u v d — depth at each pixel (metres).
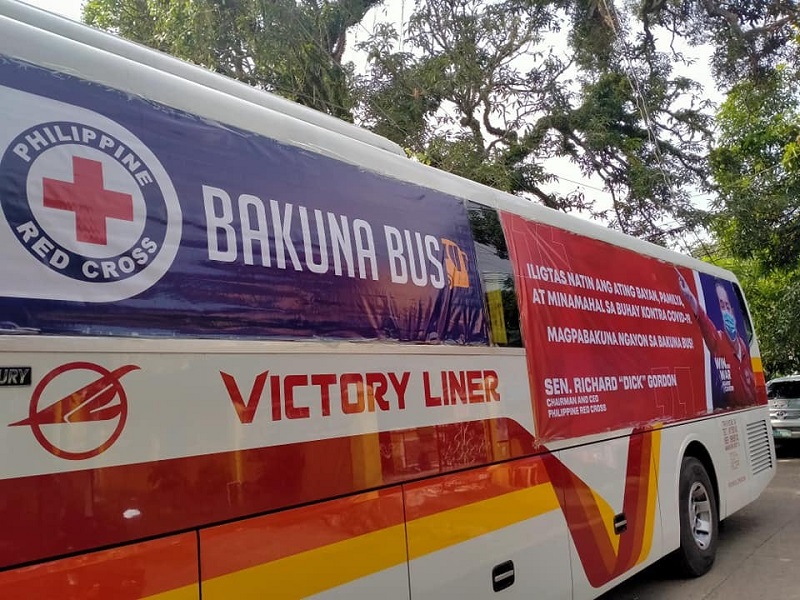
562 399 4.14
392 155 3.35
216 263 2.30
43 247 1.85
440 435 3.13
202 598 2.06
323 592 2.44
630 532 4.62
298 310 2.55
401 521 2.83
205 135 2.41
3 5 2.12
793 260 15.38
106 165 2.06
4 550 1.64
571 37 13.12
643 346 5.34
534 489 3.72
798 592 5.37
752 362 7.82
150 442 1.99
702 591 5.52
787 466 13.36
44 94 1.96
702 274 7.04
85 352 1.88
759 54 12.68
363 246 2.94
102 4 10.19
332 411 2.60
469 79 11.51
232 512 2.18
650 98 13.49
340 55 10.72
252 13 9.36
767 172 14.73
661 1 12.41
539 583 3.62
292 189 2.68
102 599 1.82
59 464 1.77
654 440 5.19
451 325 3.37
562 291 4.45
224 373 2.24
